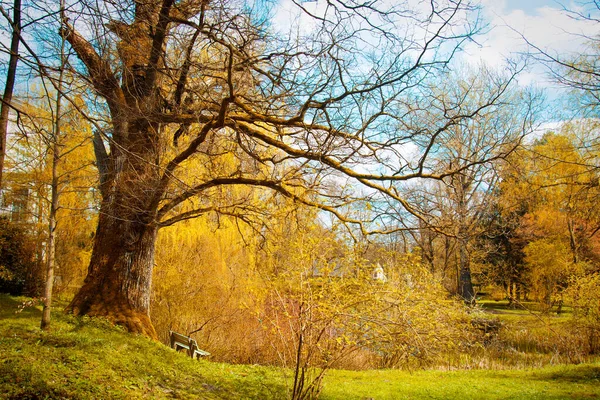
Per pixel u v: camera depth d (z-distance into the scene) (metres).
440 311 10.30
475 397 10.44
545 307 23.42
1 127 5.39
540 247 24.47
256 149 12.49
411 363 14.89
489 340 19.16
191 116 10.12
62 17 6.15
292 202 9.55
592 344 17.72
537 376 13.33
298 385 7.63
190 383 8.35
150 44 9.73
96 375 7.12
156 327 14.82
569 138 16.17
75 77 7.73
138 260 11.02
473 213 24.52
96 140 11.24
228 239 15.48
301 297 7.25
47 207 15.09
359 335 7.48
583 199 13.74
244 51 9.34
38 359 7.12
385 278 8.34
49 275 8.82
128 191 10.16
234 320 14.80
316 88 9.26
